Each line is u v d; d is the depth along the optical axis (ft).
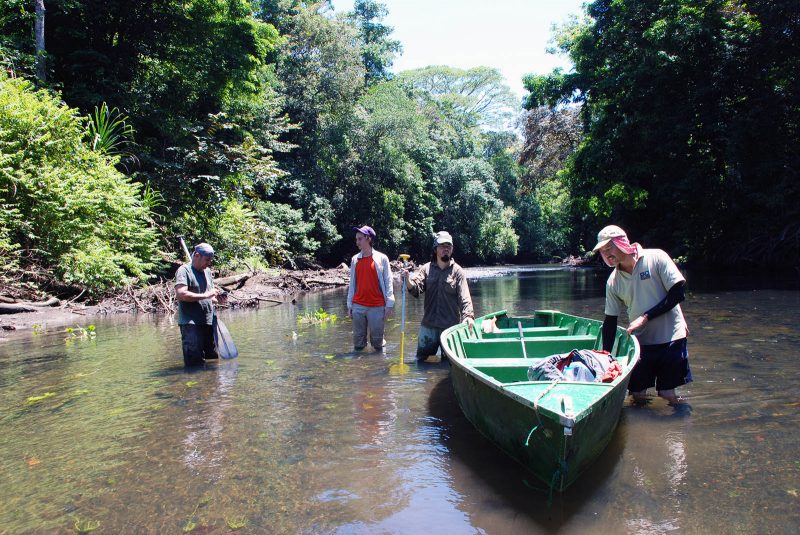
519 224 166.20
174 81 61.77
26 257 34.63
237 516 8.86
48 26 52.70
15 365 19.86
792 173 57.82
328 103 97.81
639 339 14.44
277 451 11.57
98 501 9.48
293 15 101.35
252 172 60.23
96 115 43.39
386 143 102.01
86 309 35.12
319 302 42.60
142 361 20.45
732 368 17.38
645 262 14.23
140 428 13.10
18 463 11.18
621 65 66.18
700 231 67.56
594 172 68.69
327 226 89.56
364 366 19.51
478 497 9.38
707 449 11.12
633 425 12.63
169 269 48.60
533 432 9.36
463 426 13.03
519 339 17.34
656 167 62.90
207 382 17.31
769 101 55.88
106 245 37.78
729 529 8.17
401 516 8.75
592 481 9.85
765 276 54.03
